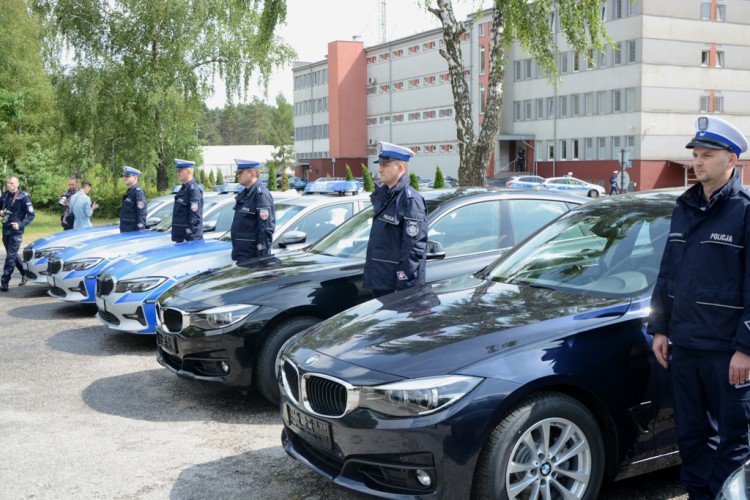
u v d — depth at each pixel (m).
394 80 68.94
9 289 12.14
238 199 7.29
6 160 36.75
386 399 3.33
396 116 69.06
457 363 3.34
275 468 4.45
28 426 5.27
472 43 57.88
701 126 3.26
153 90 29.45
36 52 37.31
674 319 3.36
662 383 3.64
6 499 4.06
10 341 8.13
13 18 36.56
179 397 5.96
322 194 8.77
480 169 15.46
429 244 5.41
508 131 57.16
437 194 6.44
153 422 5.34
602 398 3.47
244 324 5.35
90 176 36.38
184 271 7.64
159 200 12.80
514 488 3.30
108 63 29.39
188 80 30.14
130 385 6.32
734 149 3.21
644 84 47.38
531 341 3.44
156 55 30.42
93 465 4.53
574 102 51.72
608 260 4.17
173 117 30.08
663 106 48.09
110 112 29.56
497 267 4.71
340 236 6.64
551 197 6.56
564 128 52.59
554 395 3.39
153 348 7.71
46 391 6.16
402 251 5.12
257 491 4.12
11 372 6.79
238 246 7.26
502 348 3.40
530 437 3.34
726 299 3.21
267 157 101.44
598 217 4.59
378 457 3.35
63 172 36.03
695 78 48.91
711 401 3.34
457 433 3.20
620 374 3.51
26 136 36.72
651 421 3.62
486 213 6.20
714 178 3.24
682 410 3.42
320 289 5.59
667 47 47.84
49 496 4.10
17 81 36.69
